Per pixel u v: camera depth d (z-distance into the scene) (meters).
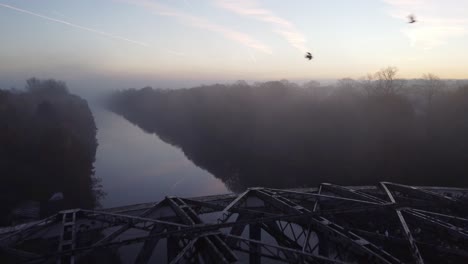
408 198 22.55
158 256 31.75
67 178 67.06
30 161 68.31
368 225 21.58
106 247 13.62
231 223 15.64
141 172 73.69
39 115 96.50
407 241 16.28
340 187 23.22
